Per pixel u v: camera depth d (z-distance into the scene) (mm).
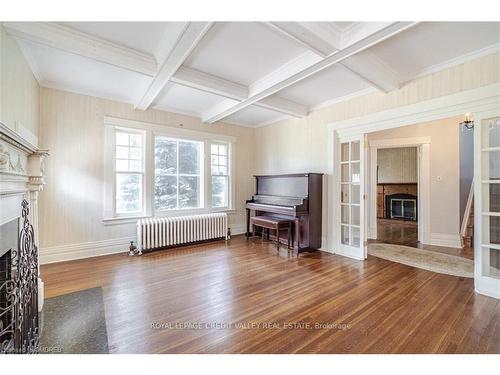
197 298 2479
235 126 5691
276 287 2756
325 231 4328
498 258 2602
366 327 1979
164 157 4746
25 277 1615
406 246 4668
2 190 1593
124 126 4152
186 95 4004
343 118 4062
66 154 3639
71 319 2078
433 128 4863
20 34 2090
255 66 3020
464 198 4602
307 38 2197
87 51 2369
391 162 8797
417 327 1976
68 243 3674
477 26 2205
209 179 5266
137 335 1863
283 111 4312
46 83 3424
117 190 4180
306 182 4285
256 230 5520
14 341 1440
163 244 4258
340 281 2932
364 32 2172
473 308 2277
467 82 2729
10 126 2186
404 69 3051
